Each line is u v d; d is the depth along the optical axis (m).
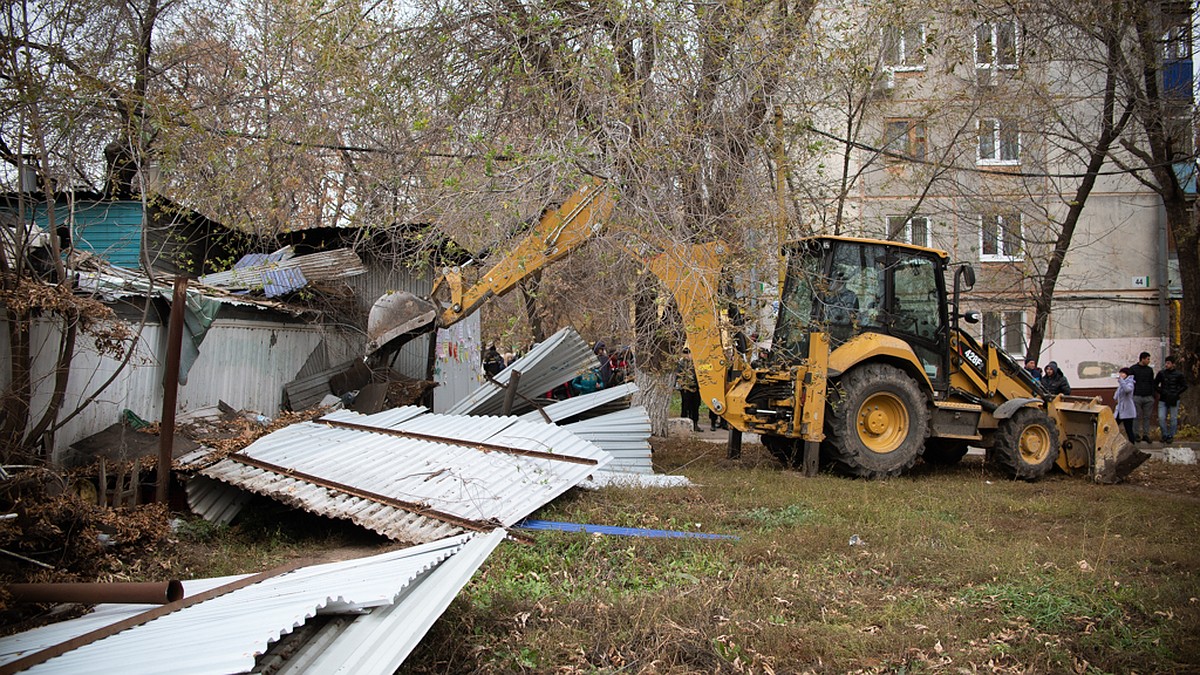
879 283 11.01
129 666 3.49
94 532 6.45
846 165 14.05
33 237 7.91
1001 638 4.81
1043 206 18.50
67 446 8.16
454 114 10.16
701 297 9.76
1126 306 21.97
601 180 8.75
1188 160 15.91
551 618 5.04
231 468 8.38
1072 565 6.21
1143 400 16.64
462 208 9.06
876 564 6.20
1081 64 14.98
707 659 4.50
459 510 7.26
